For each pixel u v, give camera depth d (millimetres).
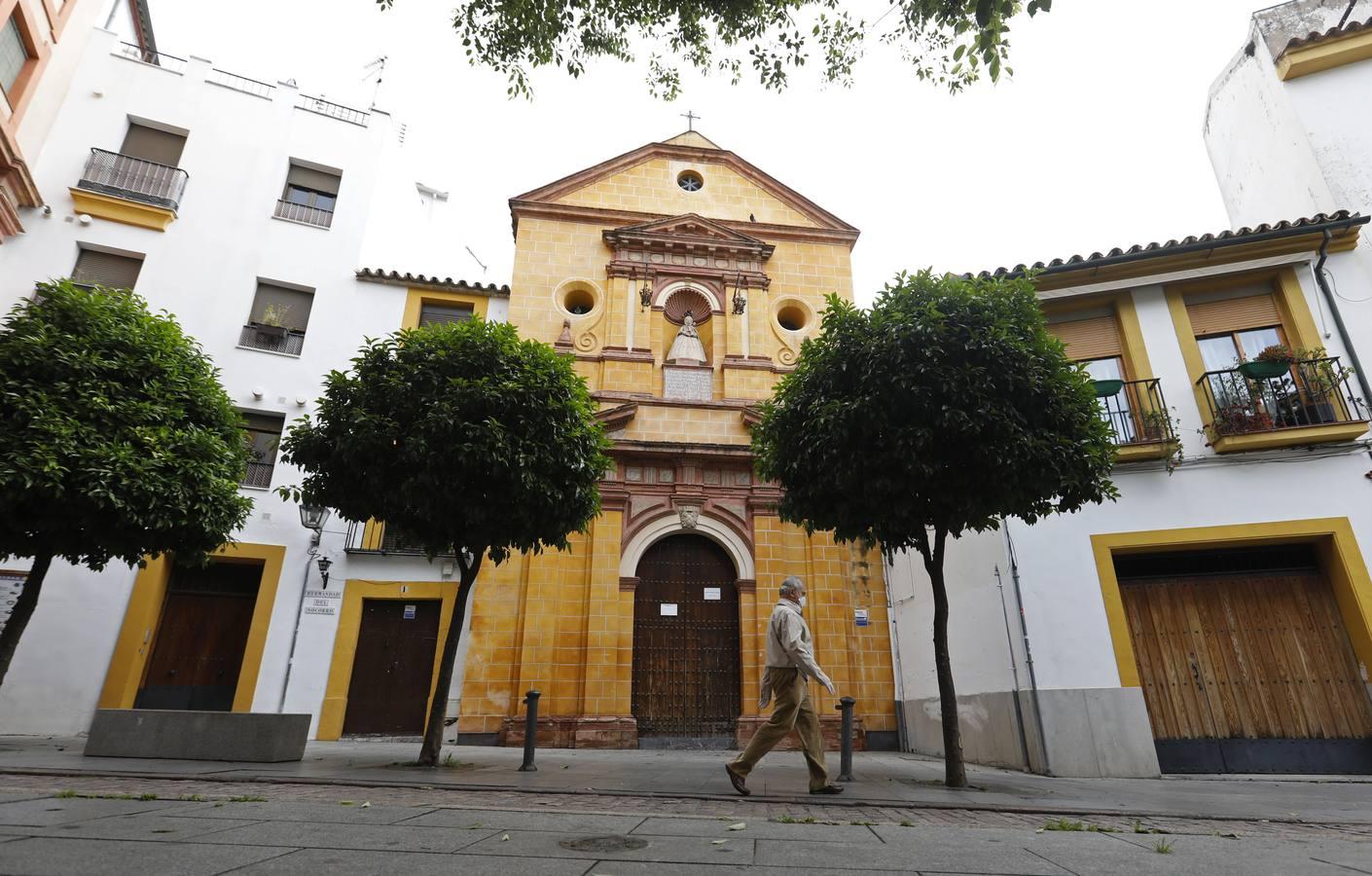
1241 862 3561
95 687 11859
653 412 15258
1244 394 10477
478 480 8047
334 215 15992
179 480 8539
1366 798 6879
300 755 8070
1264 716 9648
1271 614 10047
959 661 11492
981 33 5809
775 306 16797
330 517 13648
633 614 13961
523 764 7949
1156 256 11227
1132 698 9312
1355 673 9555
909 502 7445
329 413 8148
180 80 15758
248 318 14734
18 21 12844
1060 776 9023
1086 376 7863
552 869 3135
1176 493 10258
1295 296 10961
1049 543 10195
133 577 12578
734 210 17750
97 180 14398
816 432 7812
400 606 13617
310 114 16625
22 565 12031
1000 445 7098
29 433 7898
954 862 3453
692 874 3109
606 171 17531
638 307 16125
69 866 2918
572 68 8062
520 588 13531
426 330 8820
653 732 13250
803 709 6418
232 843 3502
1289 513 9867
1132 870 3344
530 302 15859
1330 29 12648
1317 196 12289
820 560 14414
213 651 13156
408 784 6125
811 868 3273
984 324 7598
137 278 14250
